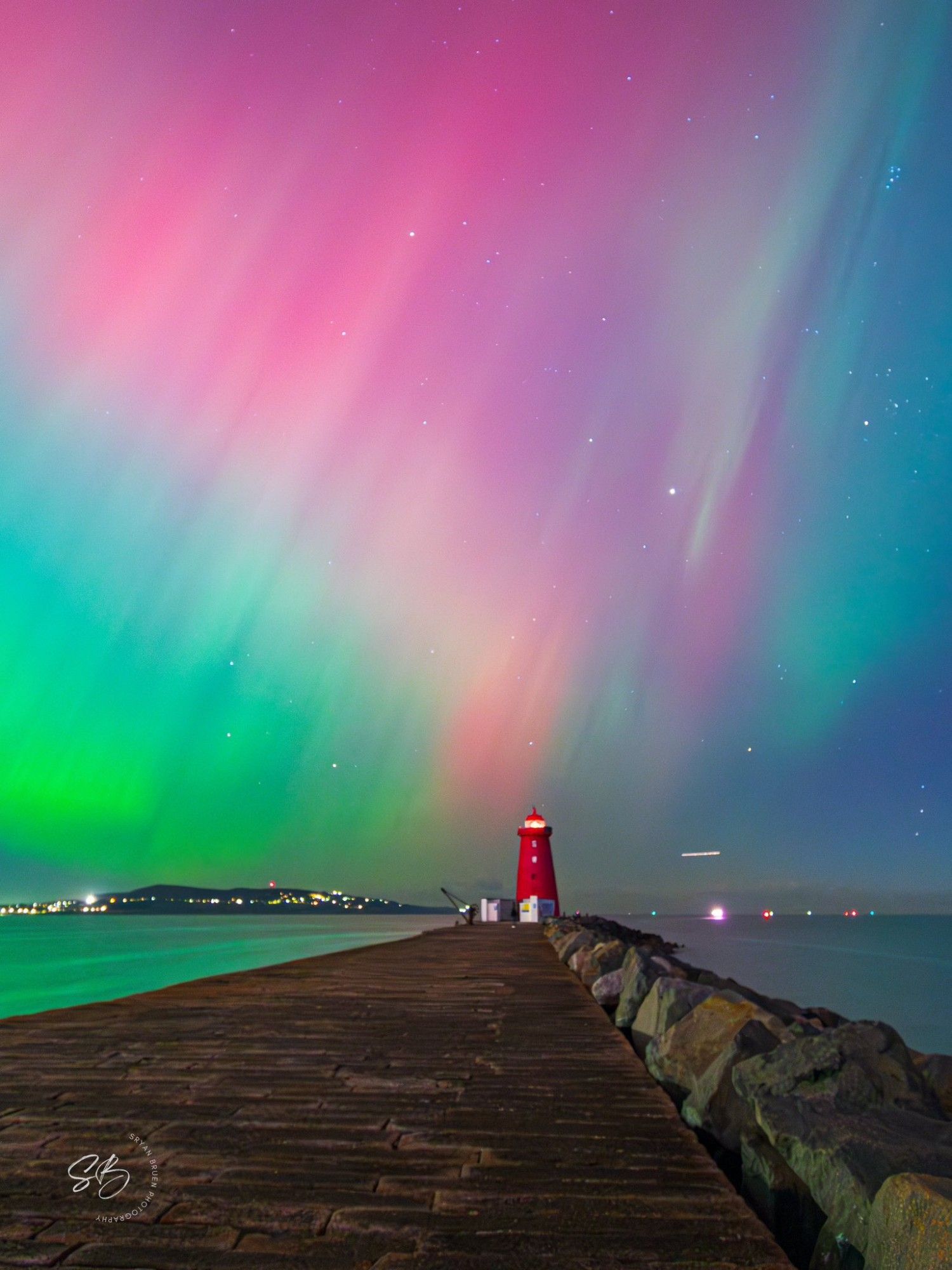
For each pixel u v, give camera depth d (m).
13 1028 6.41
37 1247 2.62
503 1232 2.76
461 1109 4.22
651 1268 2.51
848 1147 2.95
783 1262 2.56
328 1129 3.84
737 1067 3.95
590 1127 3.92
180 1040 5.94
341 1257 2.57
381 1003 8.12
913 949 63.47
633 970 7.70
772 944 69.50
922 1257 2.07
